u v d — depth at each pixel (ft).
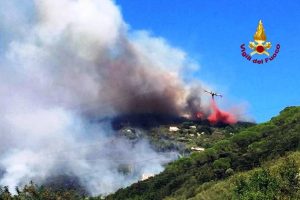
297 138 490.90
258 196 246.88
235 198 272.72
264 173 264.93
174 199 510.17
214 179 511.81
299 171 265.13
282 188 257.14
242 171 493.77
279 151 486.79
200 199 394.52
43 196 336.08
